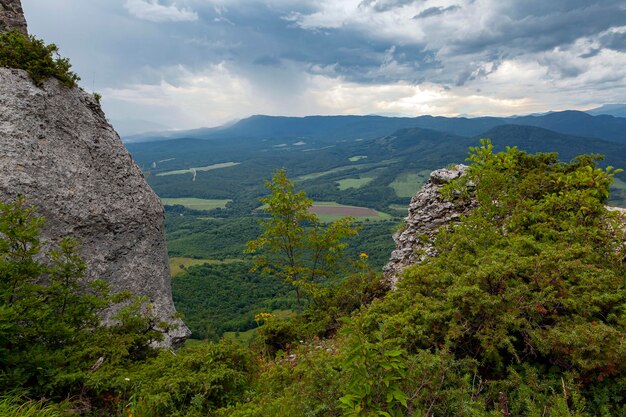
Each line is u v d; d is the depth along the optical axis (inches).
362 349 141.8
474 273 229.9
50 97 406.3
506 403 156.5
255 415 188.9
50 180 377.1
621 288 237.0
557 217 346.9
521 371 194.2
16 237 227.6
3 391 188.4
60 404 197.6
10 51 395.2
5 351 202.4
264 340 432.1
